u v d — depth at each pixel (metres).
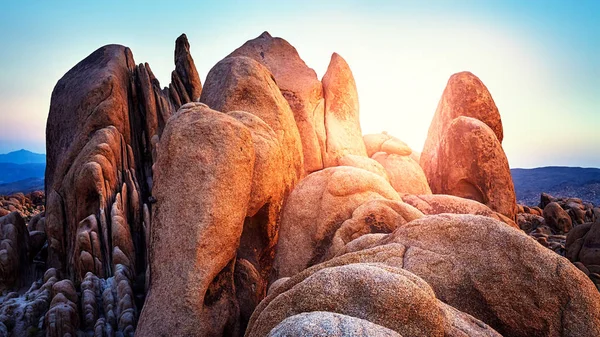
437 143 23.58
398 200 15.42
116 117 19.03
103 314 14.31
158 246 12.21
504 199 20.03
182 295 11.24
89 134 18.56
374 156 22.12
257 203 14.05
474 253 9.33
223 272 12.26
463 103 23.16
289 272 14.45
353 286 6.82
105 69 20.00
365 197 14.81
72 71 21.66
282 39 22.83
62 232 18.03
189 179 12.05
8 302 15.02
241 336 12.62
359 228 13.73
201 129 12.39
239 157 12.41
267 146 14.42
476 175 20.47
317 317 5.46
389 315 6.52
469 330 7.15
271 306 7.34
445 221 9.99
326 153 19.44
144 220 17.88
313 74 21.36
